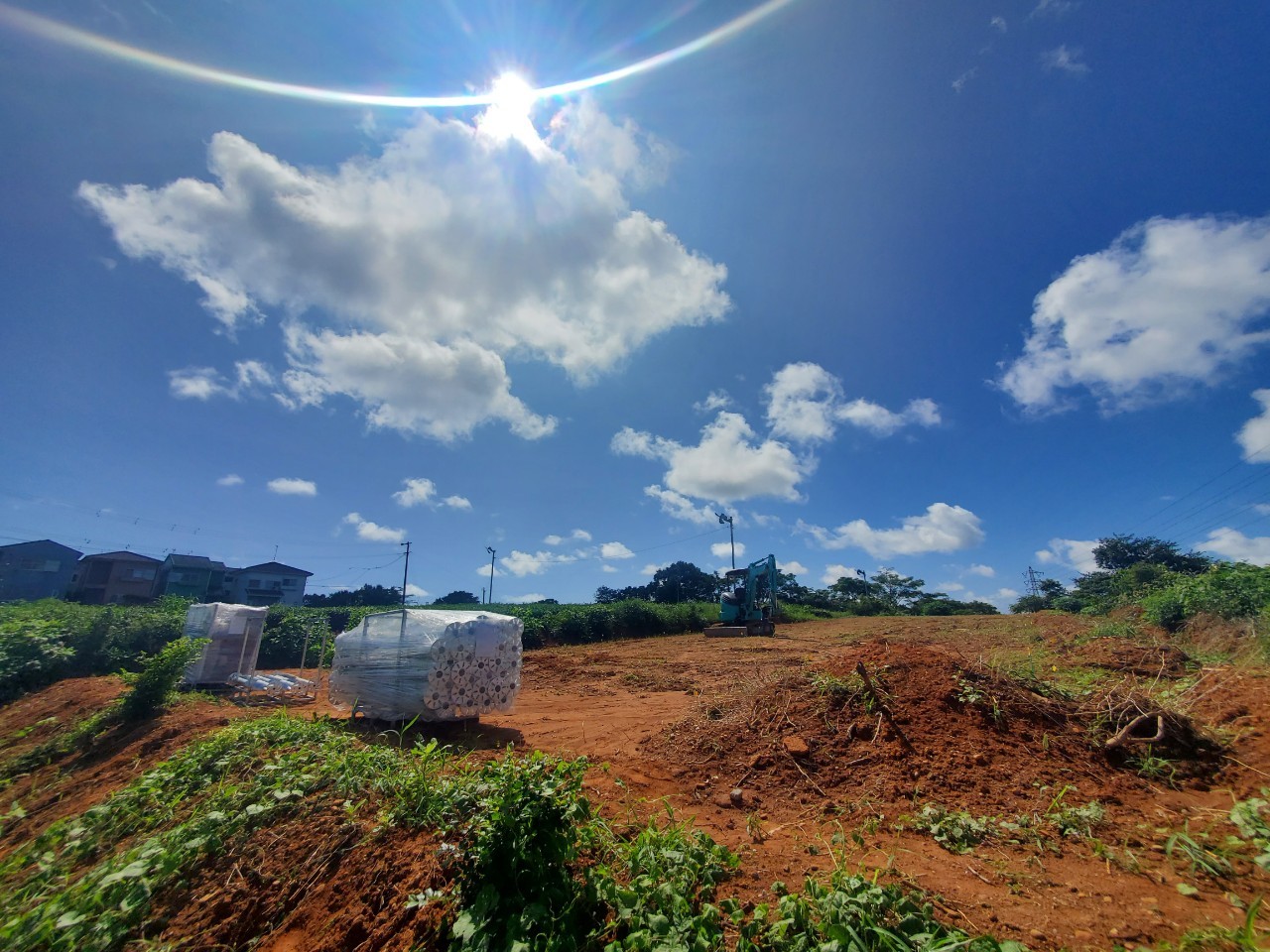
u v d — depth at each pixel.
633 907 3.20
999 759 5.38
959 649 12.30
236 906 4.05
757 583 28.33
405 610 8.92
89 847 5.21
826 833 4.54
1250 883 3.55
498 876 3.52
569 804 3.77
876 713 6.18
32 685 14.16
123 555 48.16
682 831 4.16
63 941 3.82
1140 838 4.20
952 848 4.19
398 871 3.82
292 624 22.91
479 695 8.33
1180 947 2.91
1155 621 14.09
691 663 16.72
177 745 7.65
